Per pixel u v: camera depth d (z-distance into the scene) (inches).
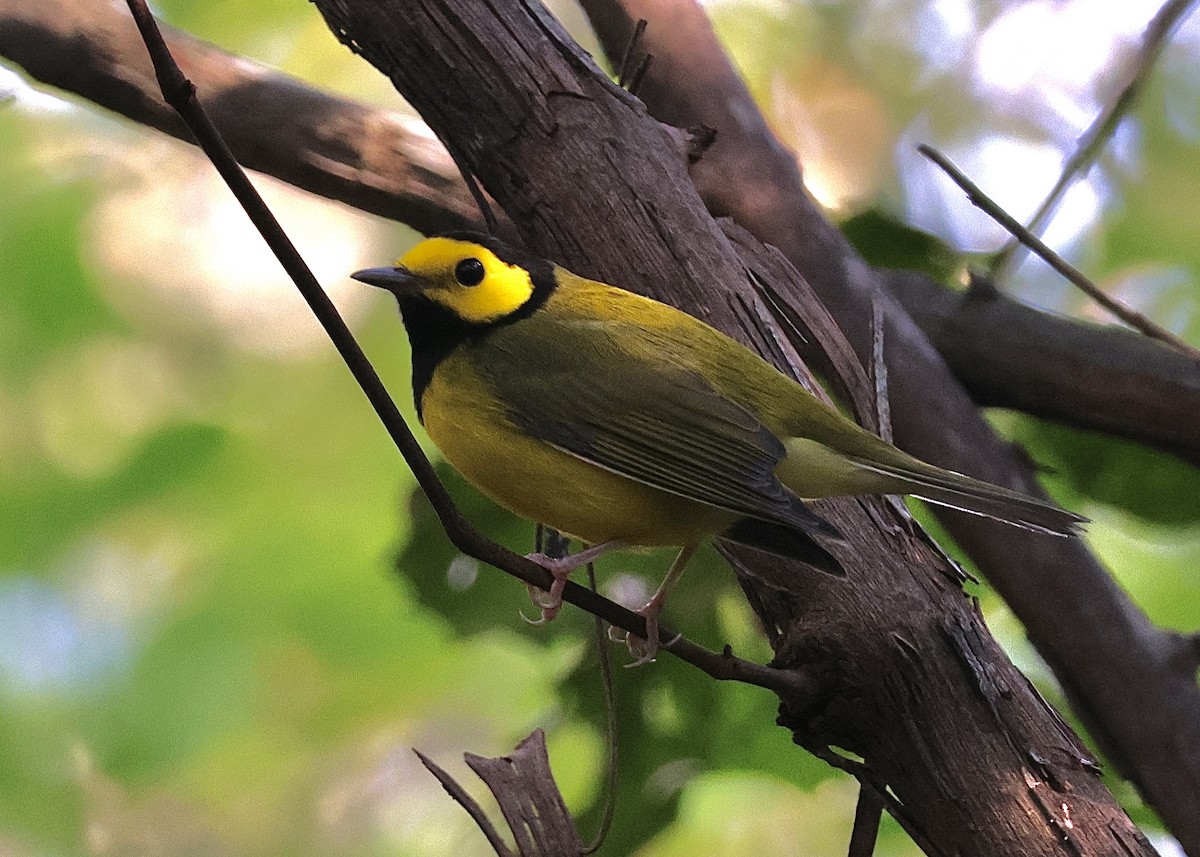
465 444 90.4
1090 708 90.4
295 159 92.4
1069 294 95.3
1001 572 90.5
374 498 96.4
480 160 90.7
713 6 96.5
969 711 89.0
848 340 91.2
